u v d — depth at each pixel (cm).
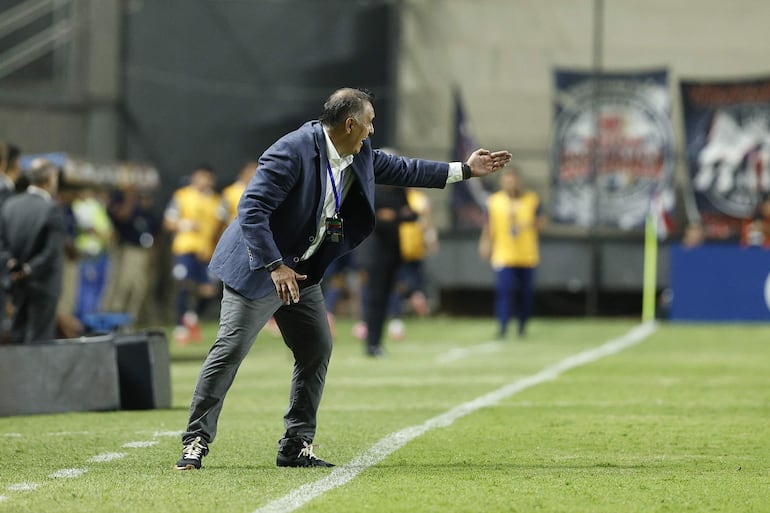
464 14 9400
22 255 4191
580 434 3147
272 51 9131
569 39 9394
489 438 3073
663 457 2770
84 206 6650
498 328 7669
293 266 2480
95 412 3675
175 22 9012
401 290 7812
